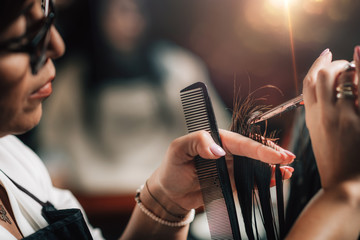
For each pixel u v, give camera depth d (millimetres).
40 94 601
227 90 3504
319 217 575
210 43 3666
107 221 2158
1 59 530
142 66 2426
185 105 801
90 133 2404
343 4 1228
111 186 2340
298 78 1146
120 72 2404
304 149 812
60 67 2410
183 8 3992
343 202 572
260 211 859
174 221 908
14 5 525
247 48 3227
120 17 2352
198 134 756
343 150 596
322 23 1253
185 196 873
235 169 801
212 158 752
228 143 784
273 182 827
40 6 572
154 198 898
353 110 590
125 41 2385
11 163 868
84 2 2340
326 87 604
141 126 2418
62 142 2398
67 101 2393
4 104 558
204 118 794
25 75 556
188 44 3793
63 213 774
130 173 2373
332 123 603
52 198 1004
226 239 792
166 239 922
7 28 529
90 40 2377
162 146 2420
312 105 638
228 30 3510
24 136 2416
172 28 3811
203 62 3639
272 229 775
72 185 2326
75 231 727
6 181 788
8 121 582
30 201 813
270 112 765
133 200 2176
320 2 1250
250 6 3129
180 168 827
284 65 2701
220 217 800
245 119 809
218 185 805
